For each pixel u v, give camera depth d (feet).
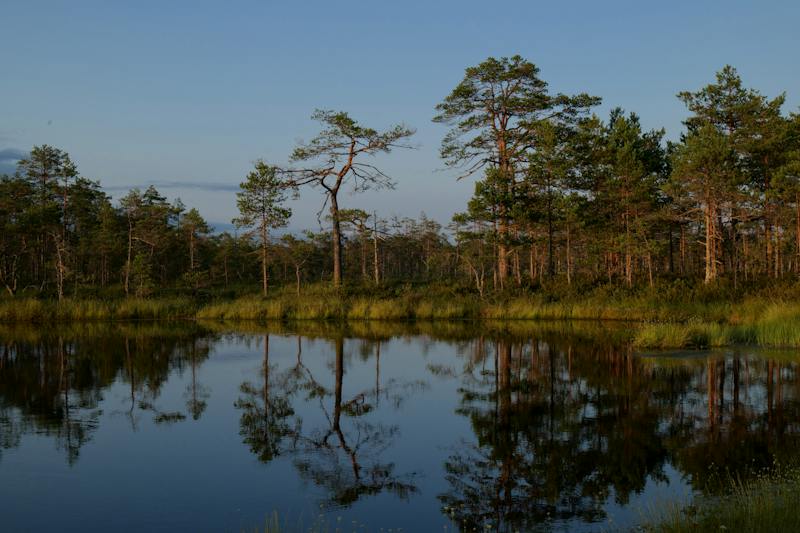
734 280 105.70
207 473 27.78
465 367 56.44
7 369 55.47
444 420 37.27
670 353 61.57
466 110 122.21
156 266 187.52
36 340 76.89
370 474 27.61
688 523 19.40
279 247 139.54
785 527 17.15
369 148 125.90
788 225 124.77
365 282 135.23
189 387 47.60
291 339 78.84
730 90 123.85
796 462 27.73
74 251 158.40
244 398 43.70
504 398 43.21
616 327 88.99
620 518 22.20
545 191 124.36
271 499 24.66
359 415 38.63
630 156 125.70
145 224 162.61
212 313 112.16
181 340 77.71
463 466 28.68
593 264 148.97
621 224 132.36
